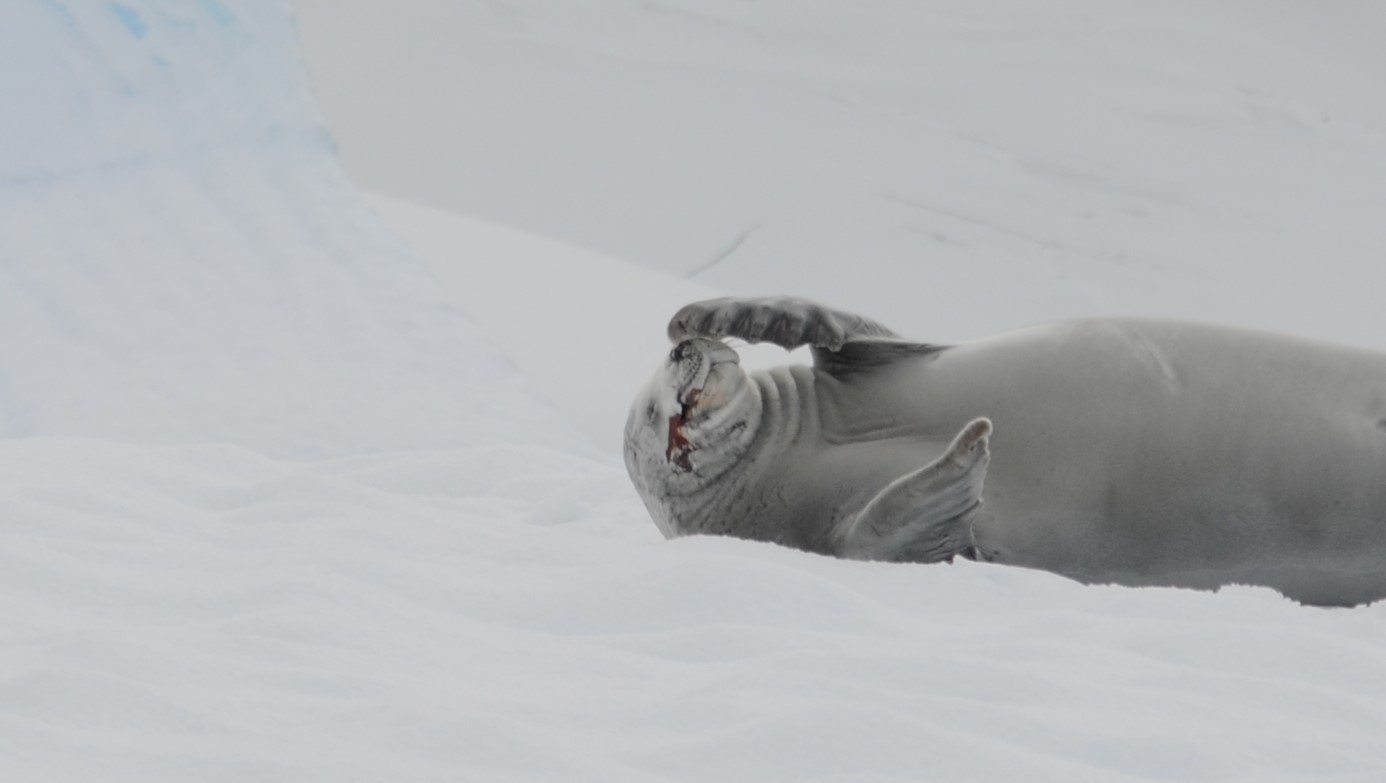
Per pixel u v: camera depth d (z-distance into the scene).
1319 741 8.77
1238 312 54.88
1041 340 16.16
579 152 62.16
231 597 11.21
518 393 39.16
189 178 45.94
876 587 13.66
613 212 57.56
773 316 15.73
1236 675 10.23
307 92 49.06
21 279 41.69
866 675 9.55
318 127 48.28
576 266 52.78
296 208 45.41
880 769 7.81
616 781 7.43
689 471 16.34
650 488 16.81
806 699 8.79
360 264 43.78
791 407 16.50
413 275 43.72
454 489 22.03
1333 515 14.91
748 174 61.22
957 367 16.27
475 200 58.19
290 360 39.25
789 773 7.76
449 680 9.37
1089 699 9.41
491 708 8.61
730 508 16.30
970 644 11.19
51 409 36.91
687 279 53.53
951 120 66.75
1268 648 11.10
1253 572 15.33
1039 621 11.98
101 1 47.94
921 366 16.50
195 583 11.93
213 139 47.25
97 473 18.19
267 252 43.72
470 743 7.73
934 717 8.69
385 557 13.12
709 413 16.09
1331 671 10.80
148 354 39.22
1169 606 12.88
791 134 64.06
